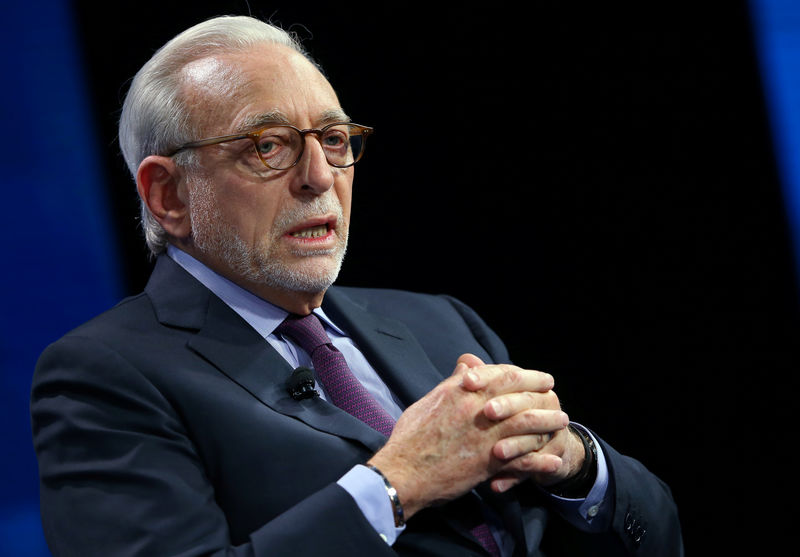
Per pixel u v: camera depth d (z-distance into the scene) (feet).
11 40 40.86
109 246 42.29
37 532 40.98
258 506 16.93
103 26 40.75
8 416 41.06
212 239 19.30
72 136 41.55
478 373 17.52
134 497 15.99
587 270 48.85
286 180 19.01
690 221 48.21
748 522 46.85
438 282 48.32
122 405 17.06
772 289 47.73
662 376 48.26
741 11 47.52
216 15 41.16
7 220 41.22
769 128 47.70
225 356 18.43
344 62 46.26
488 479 18.02
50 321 41.81
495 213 48.67
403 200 48.06
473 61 48.11
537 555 18.92
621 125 48.49
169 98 19.30
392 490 16.20
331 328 21.30
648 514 20.18
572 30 48.24
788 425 47.03
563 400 48.62
